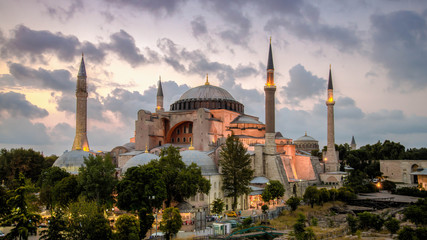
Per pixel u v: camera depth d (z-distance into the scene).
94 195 70.62
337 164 142.75
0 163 108.19
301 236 65.00
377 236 70.69
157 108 149.75
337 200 110.50
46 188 77.06
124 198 66.06
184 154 96.50
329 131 143.62
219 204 80.88
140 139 124.06
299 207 97.62
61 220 54.47
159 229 60.91
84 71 123.25
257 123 128.12
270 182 97.88
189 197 78.19
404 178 149.00
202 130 117.06
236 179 92.06
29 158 110.88
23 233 52.94
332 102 143.25
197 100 133.12
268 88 114.81
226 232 67.81
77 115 120.88
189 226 73.00
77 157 96.06
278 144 133.62
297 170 135.75
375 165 158.50
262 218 82.31
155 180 68.69
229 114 129.62
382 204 105.12
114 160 128.88
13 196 56.50
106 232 54.16
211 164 96.00
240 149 93.94
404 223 82.19
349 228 77.94
